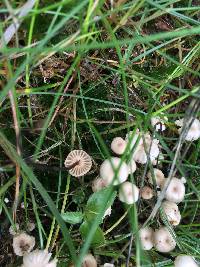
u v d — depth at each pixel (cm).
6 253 13
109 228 13
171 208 12
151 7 13
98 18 11
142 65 14
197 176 14
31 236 12
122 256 13
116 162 11
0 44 11
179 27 14
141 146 12
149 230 12
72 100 13
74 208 14
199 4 14
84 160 12
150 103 13
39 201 13
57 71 13
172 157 12
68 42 11
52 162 13
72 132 13
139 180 13
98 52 13
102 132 13
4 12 11
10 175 13
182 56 14
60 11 11
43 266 11
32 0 10
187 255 12
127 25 13
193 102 11
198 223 14
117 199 13
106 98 14
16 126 11
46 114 13
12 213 12
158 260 13
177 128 14
